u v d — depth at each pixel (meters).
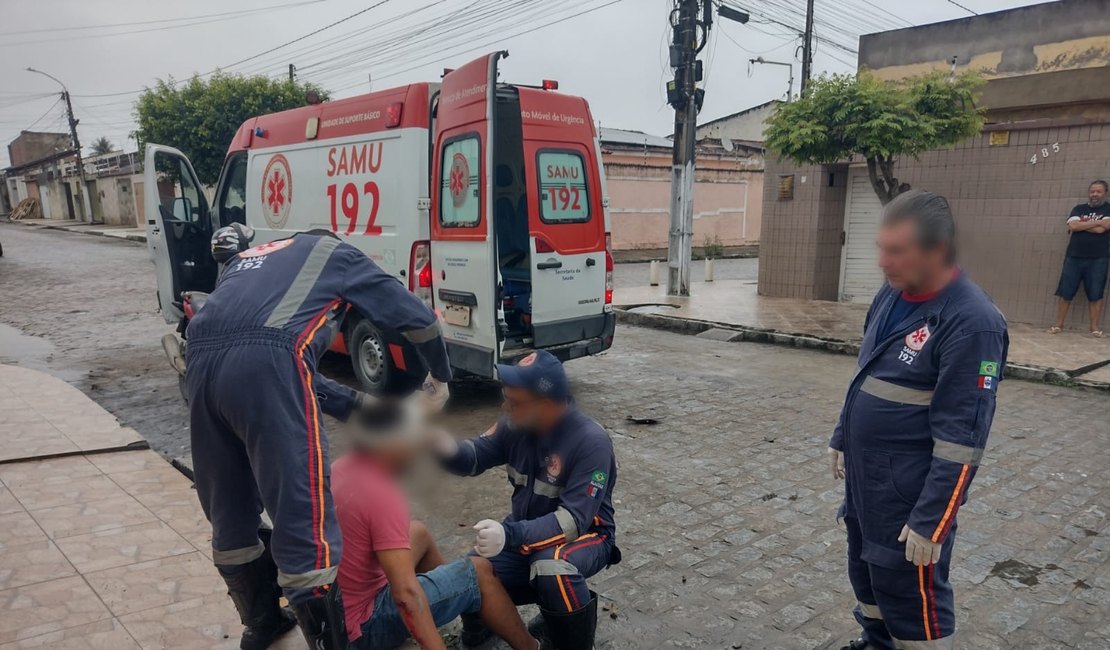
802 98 10.07
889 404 2.32
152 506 4.15
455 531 3.94
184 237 8.30
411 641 2.80
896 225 2.18
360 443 2.45
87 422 5.65
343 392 2.71
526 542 2.54
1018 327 9.48
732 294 13.28
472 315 5.88
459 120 5.76
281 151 7.74
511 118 6.50
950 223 2.15
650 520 4.08
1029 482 4.55
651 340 9.55
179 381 6.92
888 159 9.97
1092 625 3.05
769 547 3.76
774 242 12.81
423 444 2.56
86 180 40.97
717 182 27.95
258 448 2.22
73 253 23.27
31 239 29.75
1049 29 11.35
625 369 7.77
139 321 10.96
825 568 3.55
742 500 4.34
